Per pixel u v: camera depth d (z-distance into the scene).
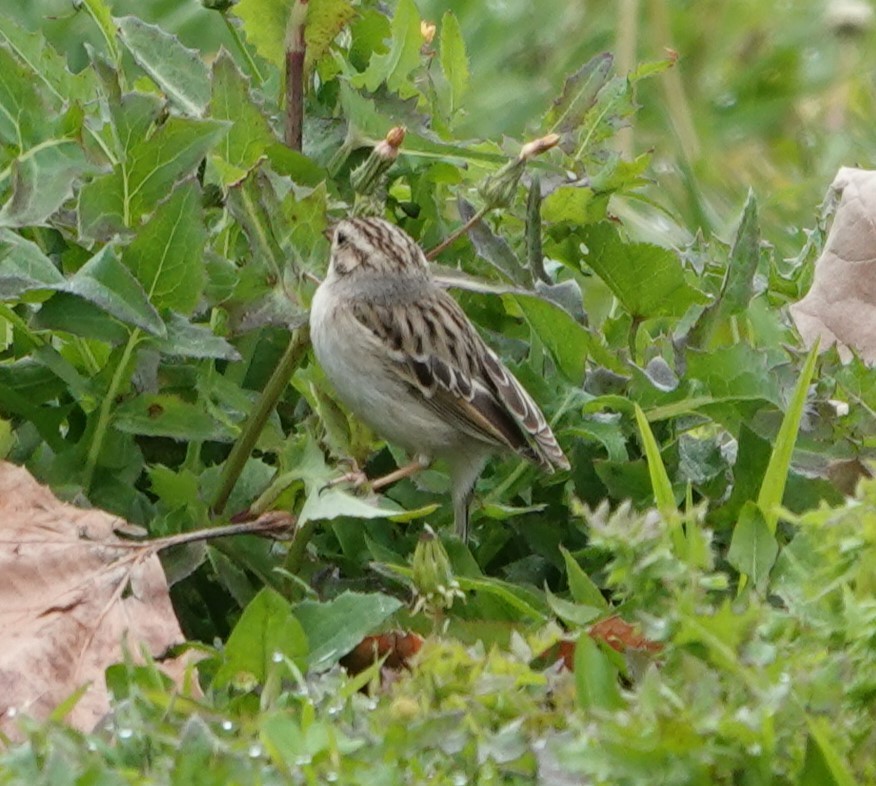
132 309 9.58
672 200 18.48
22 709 8.26
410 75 12.85
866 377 11.48
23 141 10.12
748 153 19.88
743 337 13.31
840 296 12.77
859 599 7.90
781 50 20.69
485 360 11.09
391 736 7.35
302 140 11.88
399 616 9.80
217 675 8.66
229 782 7.02
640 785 7.05
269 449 10.48
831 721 7.30
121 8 18.06
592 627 9.12
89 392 10.06
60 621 8.98
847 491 11.01
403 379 10.98
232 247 11.32
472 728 7.41
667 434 11.49
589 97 12.79
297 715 8.11
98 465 10.17
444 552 9.47
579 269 12.55
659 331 13.23
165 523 10.04
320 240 10.63
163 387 10.49
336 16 11.45
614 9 20.22
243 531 9.87
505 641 9.53
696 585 8.15
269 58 11.86
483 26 20.17
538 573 10.94
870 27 20.72
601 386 11.46
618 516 8.34
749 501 9.61
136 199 10.32
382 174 11.30
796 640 7.84
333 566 10.54
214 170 11.49
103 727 7.95
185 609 10.20
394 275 11.12
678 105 19.12
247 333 10.95
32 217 9.91
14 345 10.24
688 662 7.41
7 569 9.15
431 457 11.10
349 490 10.05
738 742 7.08
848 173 13.69
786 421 9.72
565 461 10.69
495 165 12.28
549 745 7.30
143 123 10.23
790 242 18.36
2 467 9.52
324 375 11.30
